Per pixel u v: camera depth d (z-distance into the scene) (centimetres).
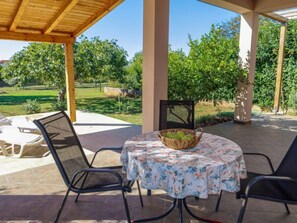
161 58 382
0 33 475
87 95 1200
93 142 450
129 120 680
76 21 512
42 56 826
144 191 263
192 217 216
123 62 1026
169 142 189
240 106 613
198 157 174
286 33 721
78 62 891
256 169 324
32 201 243
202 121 626
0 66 910
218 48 574
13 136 390
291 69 742
